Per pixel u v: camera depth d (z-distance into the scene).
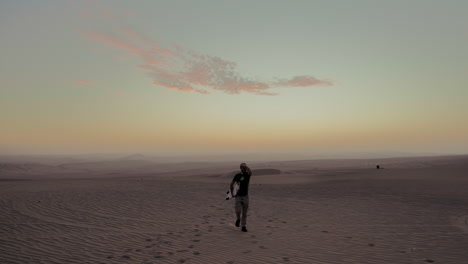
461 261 5.72
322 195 15.72
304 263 5.70
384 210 11.36
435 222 9.27
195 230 8.36
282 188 19.23
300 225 8.96
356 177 27.45
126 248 6.73
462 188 17.64
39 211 10.74
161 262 5.79
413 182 21.31
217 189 18.19
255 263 5.71
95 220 9.55
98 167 108.69
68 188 17.58
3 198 13.34
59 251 6.55
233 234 7.89
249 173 8.49
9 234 7.88
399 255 6.11
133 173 66.75
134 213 10.68
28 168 78.50
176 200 13.62
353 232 8.08
